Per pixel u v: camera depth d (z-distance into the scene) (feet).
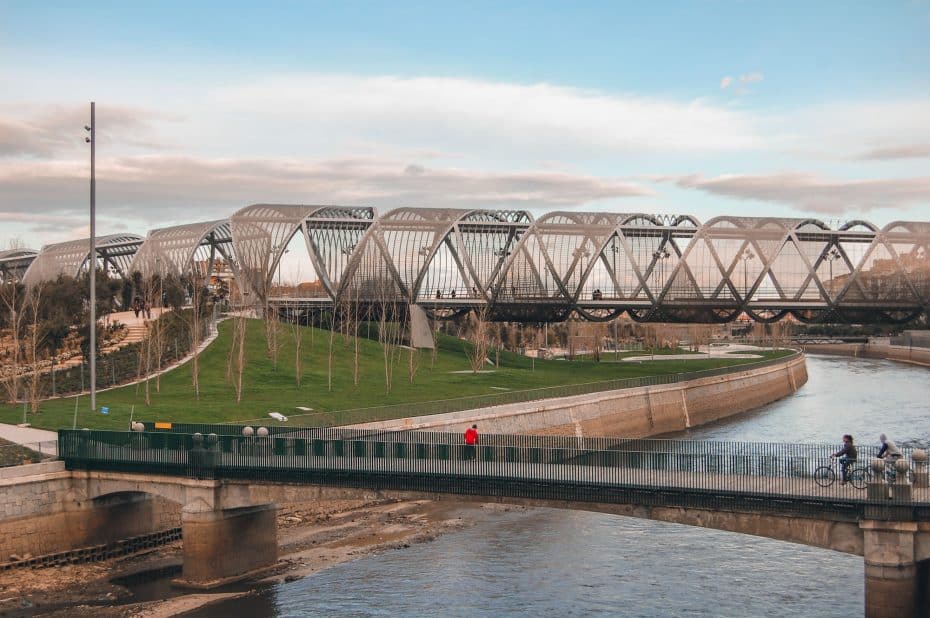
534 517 233.55
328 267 482.28
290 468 172.04
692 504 145.69
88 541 188.85
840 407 455.22
